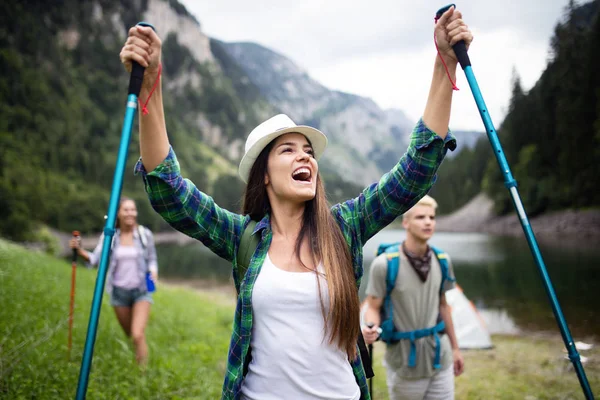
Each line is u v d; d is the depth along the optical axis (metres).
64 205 83.19
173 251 64.44
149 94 2.11
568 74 63.69
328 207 2.26
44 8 196.00
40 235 55.34
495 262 27.09
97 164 119.88
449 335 4.11
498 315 12.00
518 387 6.13
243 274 2.18
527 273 20.94
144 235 5.86
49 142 115.56
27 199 68.88
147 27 2.09
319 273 2.05
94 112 159.62
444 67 2.24
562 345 8.44
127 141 2.05
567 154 59.12
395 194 2.20
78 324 6.37
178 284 27.97
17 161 91.69
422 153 2.16
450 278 3.93
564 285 16.17
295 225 2.22
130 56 2.04
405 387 3.83
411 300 3.81
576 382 6.16
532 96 78.31
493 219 77.06
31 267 10.94
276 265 2.11
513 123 80.19
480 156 110.31
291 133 2.27
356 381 2.19
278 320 2.01
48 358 4.68
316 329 2.01
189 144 189.12
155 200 2.09
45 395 3.84
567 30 69.25
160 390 4.60
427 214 3.86
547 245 36.22
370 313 3.93
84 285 11.03
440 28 2.25
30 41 158.75
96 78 186.62
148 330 7.67
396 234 80.31
